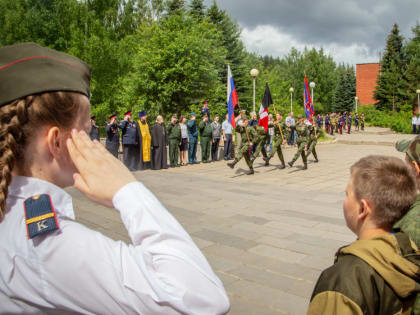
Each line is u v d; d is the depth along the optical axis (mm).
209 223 5914
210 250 4699
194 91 25312
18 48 699
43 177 722
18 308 651
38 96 664
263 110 11648
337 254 1295
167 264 660
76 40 30031
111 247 677
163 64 23609
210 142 14883
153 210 704
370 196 1255
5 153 650
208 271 696
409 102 45188
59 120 694
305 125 12469
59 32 33844
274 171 12172
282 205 7168
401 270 1107
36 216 656
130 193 702
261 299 3428
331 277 1165
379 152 19266
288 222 5945
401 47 49688
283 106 40188
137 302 629
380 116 43625
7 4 34688
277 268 4129
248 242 4988
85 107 745
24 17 33312
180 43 23453
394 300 1127
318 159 15852
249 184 9641
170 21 25625
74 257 635
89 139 726
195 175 11148
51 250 639
